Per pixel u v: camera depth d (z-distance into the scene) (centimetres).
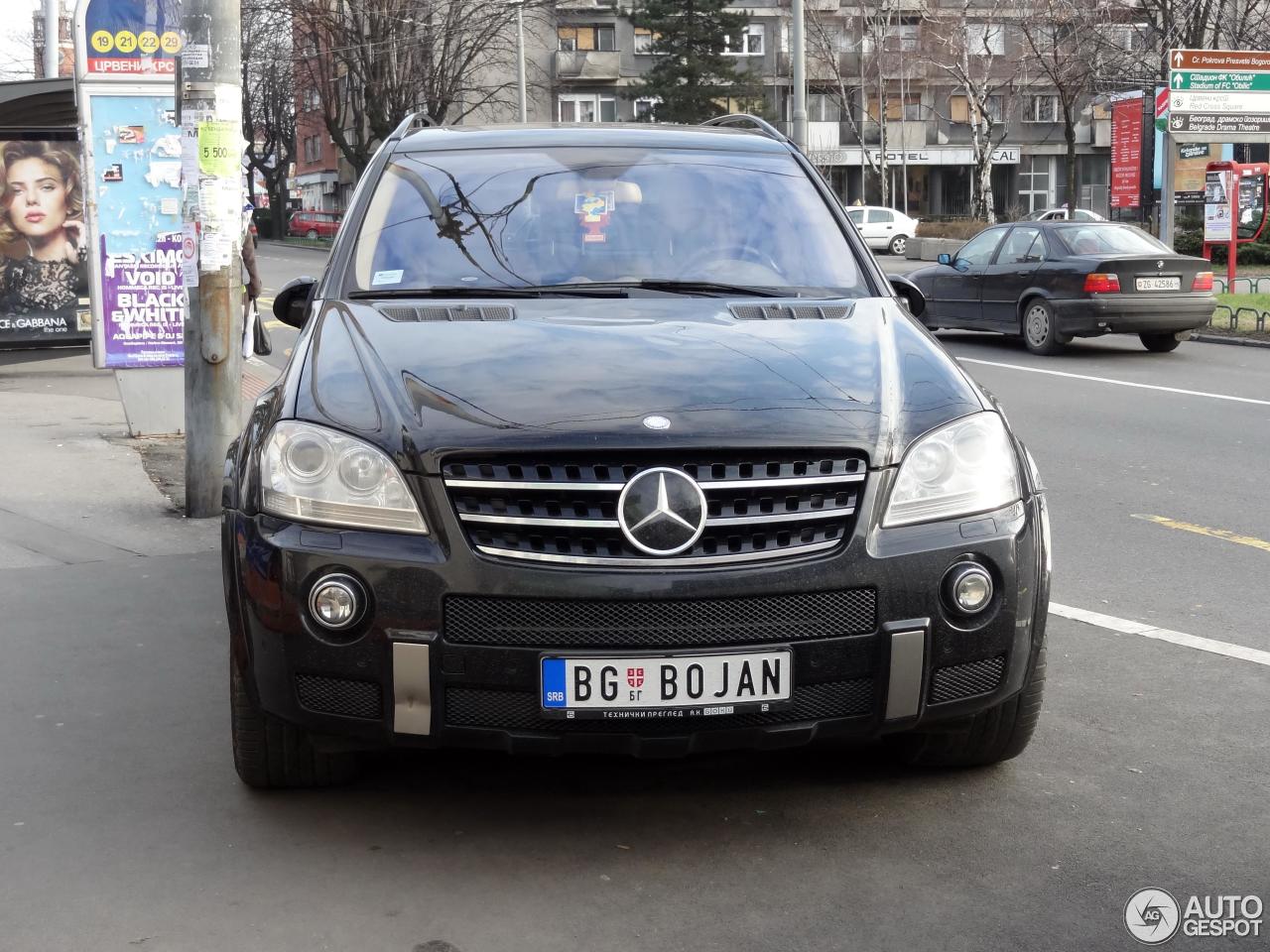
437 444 341
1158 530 760
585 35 6406
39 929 324
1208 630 568
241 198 771
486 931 321
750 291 467
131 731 455
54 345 1437
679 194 510
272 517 351
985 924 323
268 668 350
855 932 319
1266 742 440
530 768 418
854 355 392
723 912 329
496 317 422
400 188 505
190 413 764
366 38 4800
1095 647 545
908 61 5934
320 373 382
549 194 504
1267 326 1866
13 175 1402
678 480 335
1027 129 6662
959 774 412
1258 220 3183
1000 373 1501
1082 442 1054
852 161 6556
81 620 581
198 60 752
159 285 1018
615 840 369
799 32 2800
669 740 340
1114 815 384
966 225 4962
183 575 653
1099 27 4141
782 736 345
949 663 352
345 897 338
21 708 477
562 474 337
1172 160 2227
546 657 333
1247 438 1062
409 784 407
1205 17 3456
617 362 378
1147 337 1702
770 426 346
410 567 335
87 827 380
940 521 353
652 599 332
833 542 344
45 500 799
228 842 370
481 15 4909
